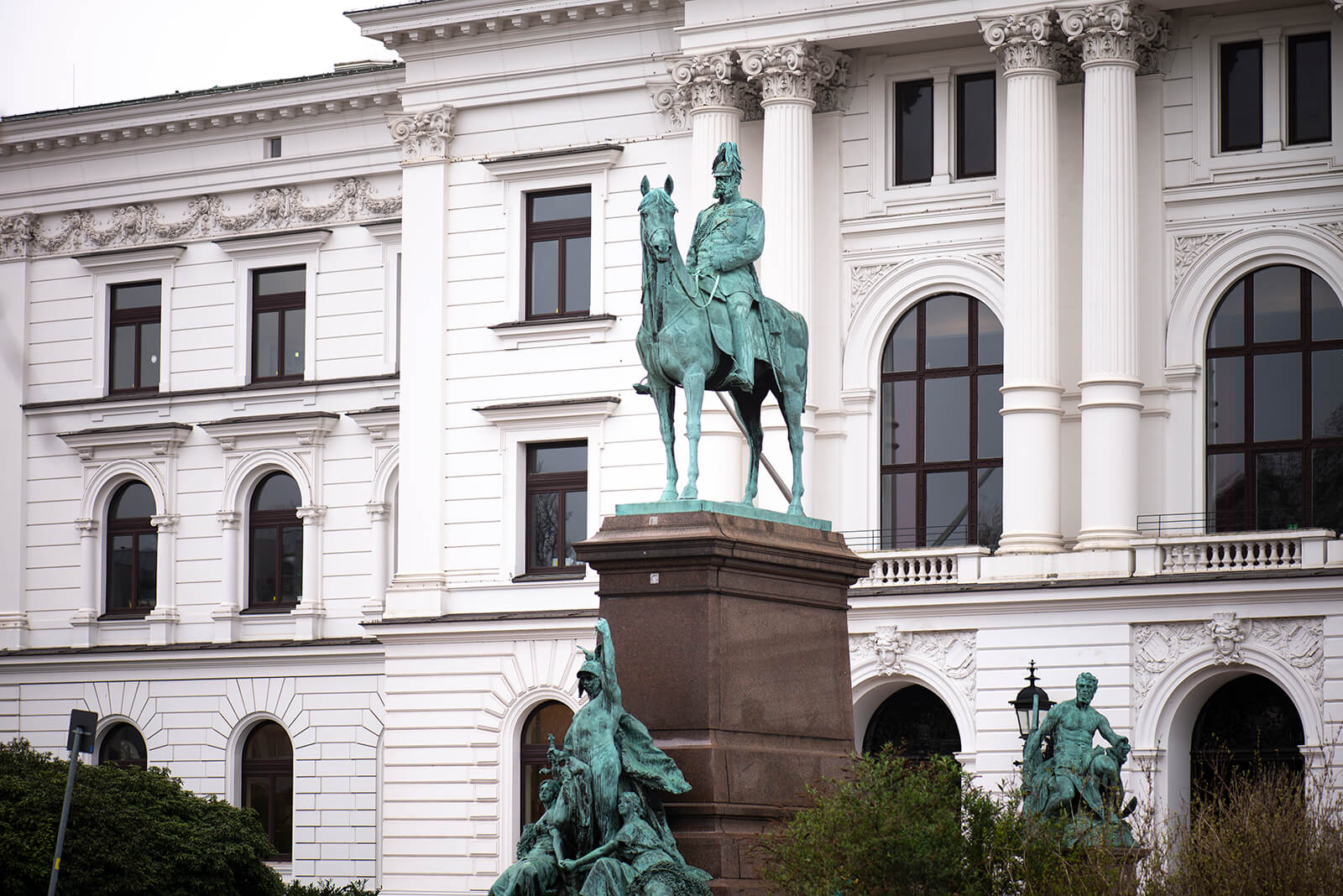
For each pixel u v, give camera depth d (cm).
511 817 5491
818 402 5250
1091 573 4788
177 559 6291
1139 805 4538
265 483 6256
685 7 5291
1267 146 4916
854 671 5031
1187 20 4997
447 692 5588
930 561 4984
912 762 5084
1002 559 4872
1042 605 4822
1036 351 4906
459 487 5641
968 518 5134
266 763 6103
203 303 6319
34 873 3928
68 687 6341
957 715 4916
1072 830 2864
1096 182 4894
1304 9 4900
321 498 6112
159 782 4394
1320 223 4853
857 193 5291
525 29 5591
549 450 5594
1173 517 4909
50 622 6425
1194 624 4703
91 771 4306
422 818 5591
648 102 5478
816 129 5312
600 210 5512
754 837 2534
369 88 5994
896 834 2516
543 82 5591
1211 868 2861
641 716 2578
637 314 5453
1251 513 4891
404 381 5716
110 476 6384
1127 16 4869
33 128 6438
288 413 6150
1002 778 4803
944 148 5209
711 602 2567
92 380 6444
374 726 5916
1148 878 2894
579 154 5503
